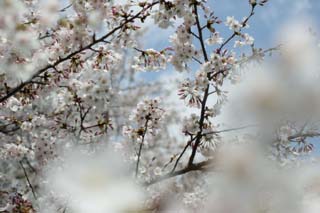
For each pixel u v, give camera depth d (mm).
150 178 4535
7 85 4578
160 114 4715
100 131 4887
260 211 1452
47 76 4480
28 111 5602
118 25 4617
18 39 3637
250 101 1508
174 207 2764
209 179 1604
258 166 1476
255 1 4473
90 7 4477
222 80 4320
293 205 1460
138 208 1249
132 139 4652
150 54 4648
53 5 4180
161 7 4398
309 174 1513
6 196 5332
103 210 1178
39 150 5145
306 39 1586
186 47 4617
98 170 1224
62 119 5035
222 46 4527
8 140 5633
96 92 4566
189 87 4297
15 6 3531
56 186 1230
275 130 1582
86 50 4953
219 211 1476
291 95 1504
